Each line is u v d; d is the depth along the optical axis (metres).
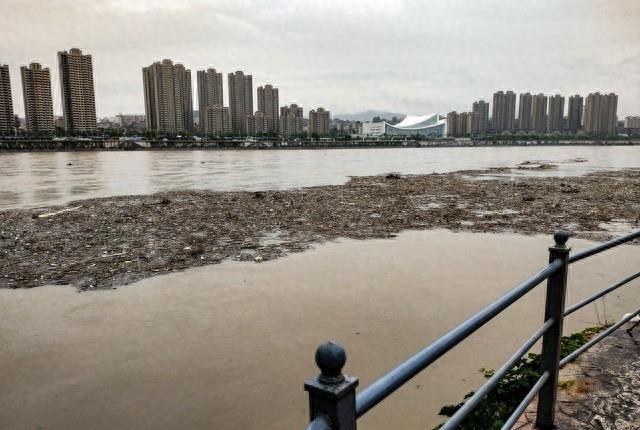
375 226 16.31
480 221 17.23
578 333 5.80
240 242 13.76
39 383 6.06
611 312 8.09
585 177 38.22
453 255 12.25
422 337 7.35
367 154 123.31
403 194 26.02
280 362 6.55
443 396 5.65
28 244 13.57
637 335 4.98
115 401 5.64
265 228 15.95
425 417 5.23
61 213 19.44
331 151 157.62
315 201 22.97
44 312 8.44
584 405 3.64
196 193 27.39
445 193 26.38
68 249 12.95
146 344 7.13
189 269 10.98
